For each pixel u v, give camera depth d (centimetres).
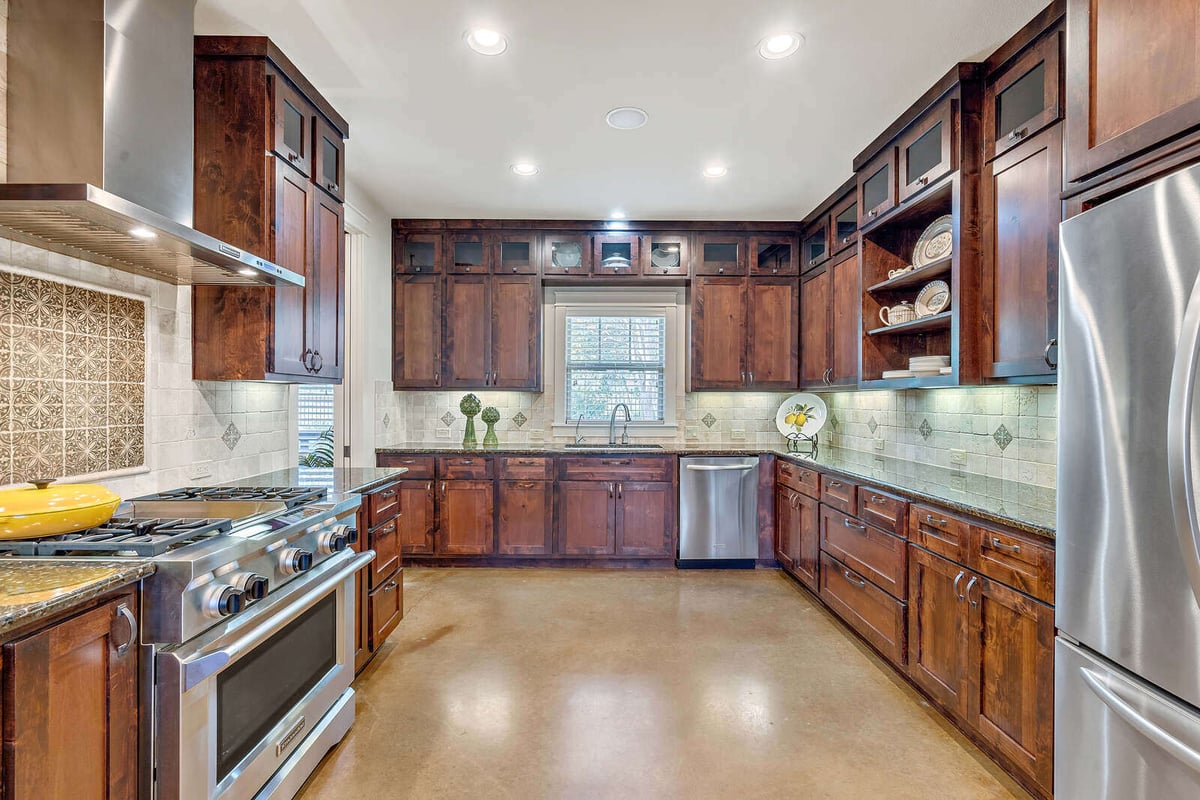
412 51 220
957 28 205
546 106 262
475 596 356
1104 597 131
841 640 292
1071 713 143
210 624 135
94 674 112
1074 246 140
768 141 298
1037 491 232
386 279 421
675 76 237
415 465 412
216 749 140
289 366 232
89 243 159
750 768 190
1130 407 123
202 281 210
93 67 150
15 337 154
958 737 208
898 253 310
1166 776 118
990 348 224
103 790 115
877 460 353
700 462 415
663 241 441
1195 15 116
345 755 196
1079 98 145
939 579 218
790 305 445
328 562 195
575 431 473
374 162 326
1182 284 111
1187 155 117
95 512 139
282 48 218
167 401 210
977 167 230
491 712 223
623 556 417
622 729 212
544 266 439
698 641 289
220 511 173
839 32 208
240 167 211
